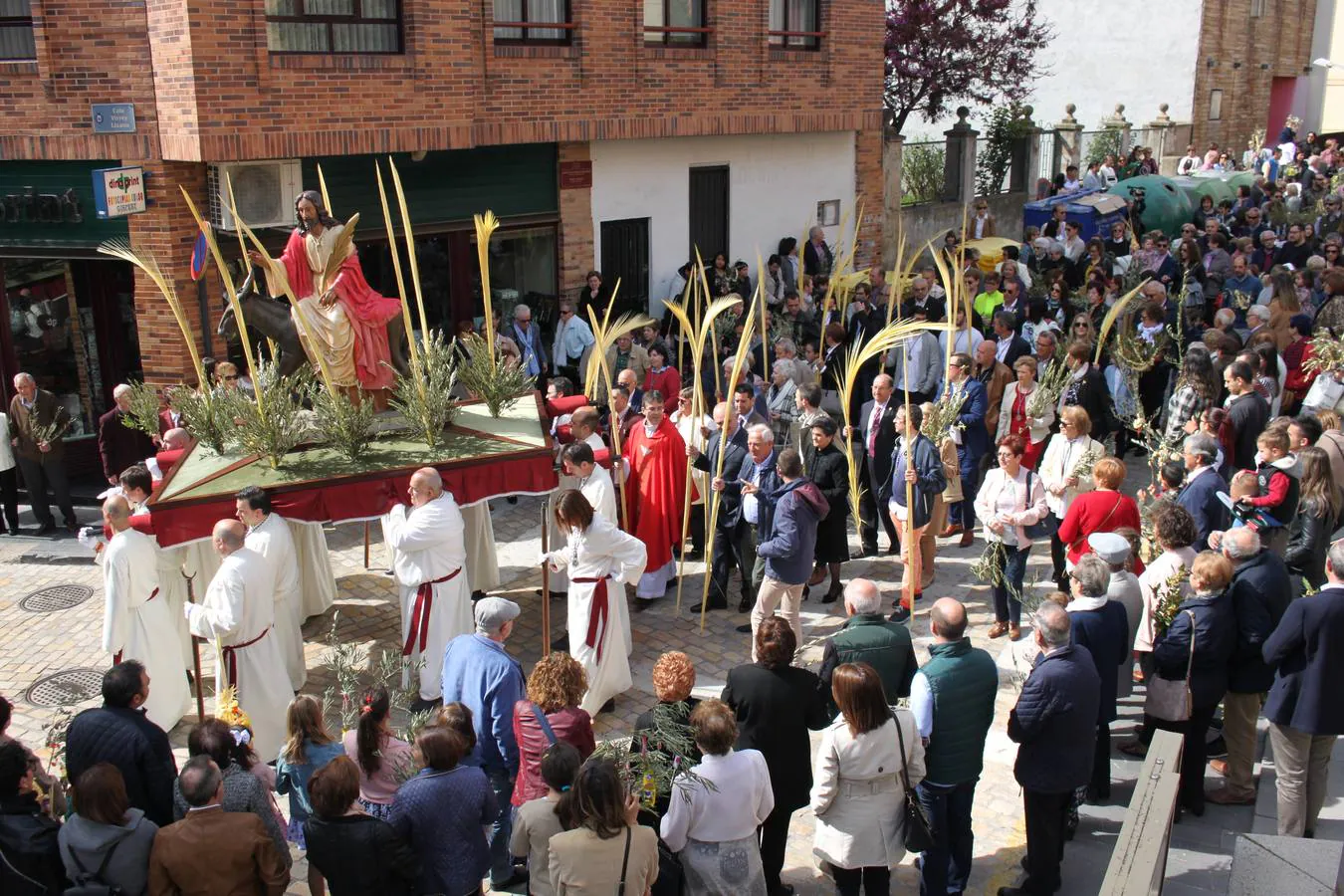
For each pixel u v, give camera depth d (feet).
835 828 18.15
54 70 38.06
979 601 32.40
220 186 39.06
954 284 43.88
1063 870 20.72
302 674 27.43
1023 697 18.81
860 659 19.60
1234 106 121.90
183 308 39.27
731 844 16.97
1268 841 17.35
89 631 31.17
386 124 41.34
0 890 16.38
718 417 31.04
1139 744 24.48
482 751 20.26
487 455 27.25
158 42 36.70
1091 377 36.11
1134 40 114.83
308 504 25.71
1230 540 21.97
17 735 25.77
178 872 15.75
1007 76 82.38
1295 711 20.10
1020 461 29.84
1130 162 93.45
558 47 47.16
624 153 52.54
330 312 28.66
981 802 23.24
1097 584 21.15
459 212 46.88
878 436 34.71
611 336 33.58
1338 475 28.40
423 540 25.53
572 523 25.64
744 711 18.56
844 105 60.85
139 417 31.58
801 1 58.18
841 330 40.98
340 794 16.17
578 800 15.35
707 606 32.68
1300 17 134.10
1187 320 44.78
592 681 26.02
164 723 25.98
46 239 40.04
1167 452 29.71
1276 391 36.06
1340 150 107.04
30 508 41.34
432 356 28.60
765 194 59.77
